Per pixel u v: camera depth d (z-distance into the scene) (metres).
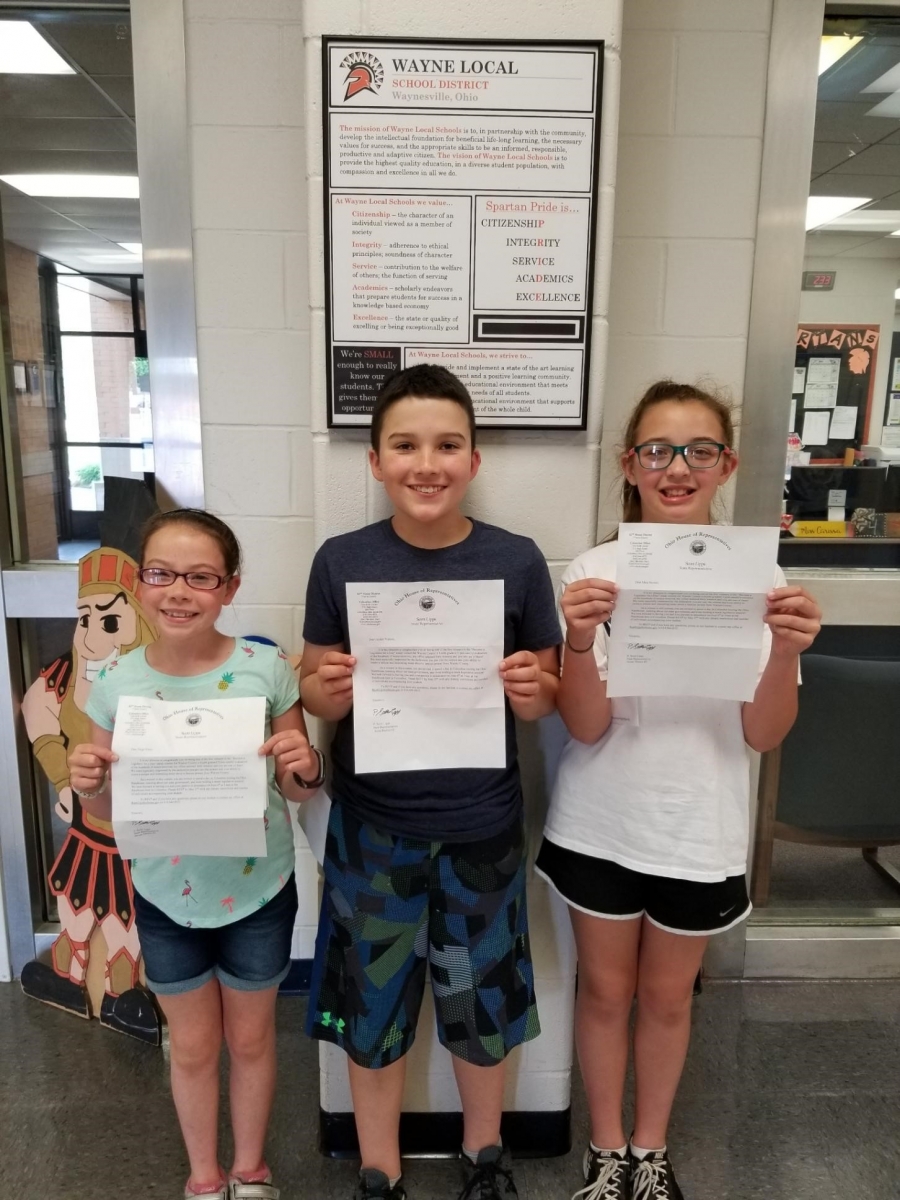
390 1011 1.29
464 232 1.29
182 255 1.66
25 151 1.71
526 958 1.34
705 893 1.27
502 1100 1.41
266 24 1.57
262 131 1.61
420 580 1.23
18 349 1.79
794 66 1.65
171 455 1.75
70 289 1.75
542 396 1.36
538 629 1.28
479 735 1.20
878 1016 1.94
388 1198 1.37
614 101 1.27
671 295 1.74
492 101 1.25
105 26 1.66
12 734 1.91
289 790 1.27
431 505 1.17
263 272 1.67
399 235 1.29
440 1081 1.51
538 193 1.29
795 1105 1.66
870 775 2.11
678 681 1.17
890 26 1.72
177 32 1.57
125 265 1.73
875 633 2.03
